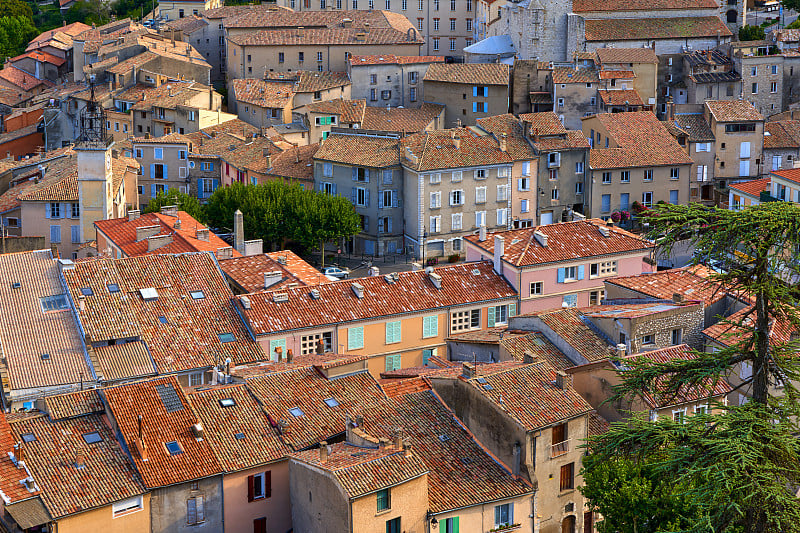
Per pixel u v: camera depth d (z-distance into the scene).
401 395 106.94
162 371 120.75
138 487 92.94
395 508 91.81
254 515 98.19
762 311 71.25
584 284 149.38
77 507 90.25
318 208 195.50
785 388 71.12
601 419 108.50
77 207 187.75
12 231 192.88
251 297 132.12
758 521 70.56
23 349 120.25
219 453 97.44
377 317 134.88
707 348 120.38
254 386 105.31
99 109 199.88
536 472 100.50
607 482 89.31
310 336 130.88
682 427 71.69
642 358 77.56
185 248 152.50
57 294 128.50
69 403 99.25
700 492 68.75
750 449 67.75
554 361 118.25
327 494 91.88
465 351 126.75
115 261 132.88
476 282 144.25
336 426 102.31
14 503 88.94
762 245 68.56
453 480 98.31
